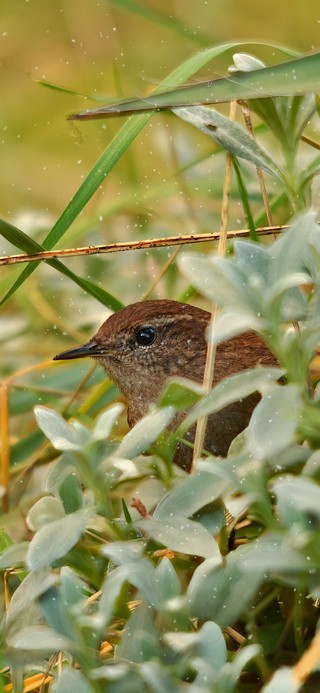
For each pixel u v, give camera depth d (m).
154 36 2.13
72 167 2.13
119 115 1.92
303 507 1.68
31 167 2.13
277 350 1.83
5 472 1.97
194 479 1.83
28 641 1.83
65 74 2.15
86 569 1.85
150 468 1.85
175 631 1.83
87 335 2.03
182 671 1.80
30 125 2.15
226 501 1.84
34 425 2.01
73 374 2.01
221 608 1.83
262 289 1.83
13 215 2.12
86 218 2.03
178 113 1.90
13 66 2.16
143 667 1.75
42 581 1.84
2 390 1.99
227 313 1.83
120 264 2.04
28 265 1.93
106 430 1.84
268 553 1.79
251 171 2.02
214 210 2.04
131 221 2.04
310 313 1.83
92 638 1.83
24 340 2.03
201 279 1.83
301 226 1.83
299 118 1.89
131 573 1.83
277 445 1.77
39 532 1.83
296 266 1.83
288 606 1.85
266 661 1.84
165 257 2.04
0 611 1.87
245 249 1.83
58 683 1.79
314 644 1.80
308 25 2.14
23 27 2.16
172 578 1.83
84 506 1.85
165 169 2.08
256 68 1.89
